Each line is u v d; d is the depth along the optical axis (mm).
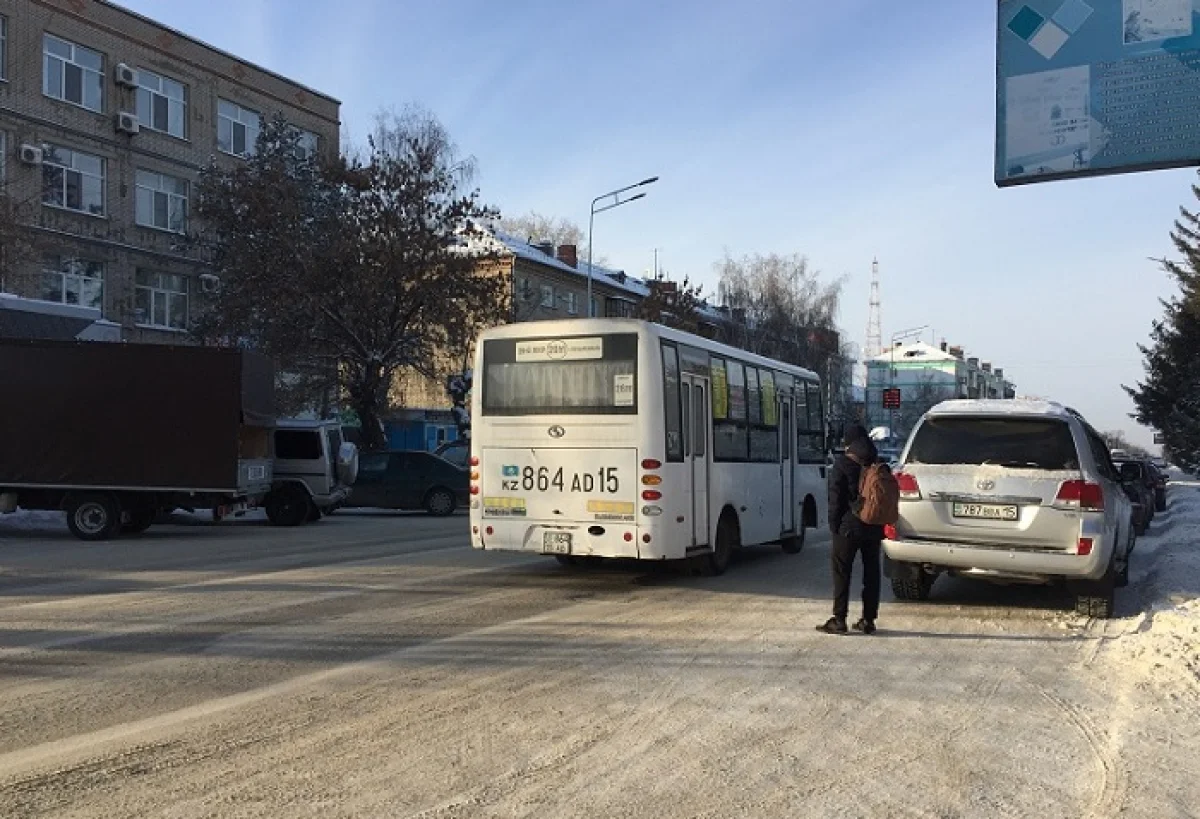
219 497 16891
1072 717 5938
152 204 34969
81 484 16375
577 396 10742
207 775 4707
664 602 10023
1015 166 11383
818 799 4520
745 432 12992
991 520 9180
